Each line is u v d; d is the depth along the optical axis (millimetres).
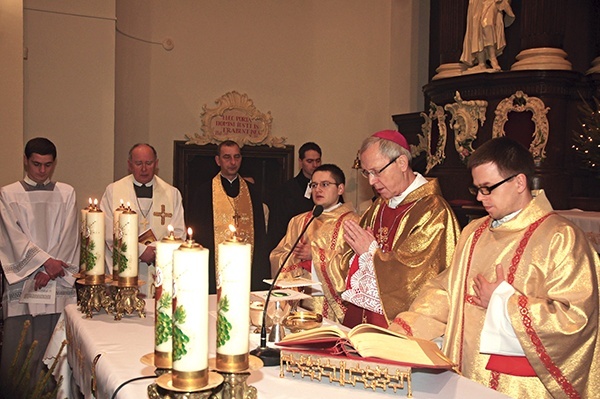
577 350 2094
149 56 8438
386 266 2738
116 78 7832
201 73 8781
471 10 7773
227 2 8930
